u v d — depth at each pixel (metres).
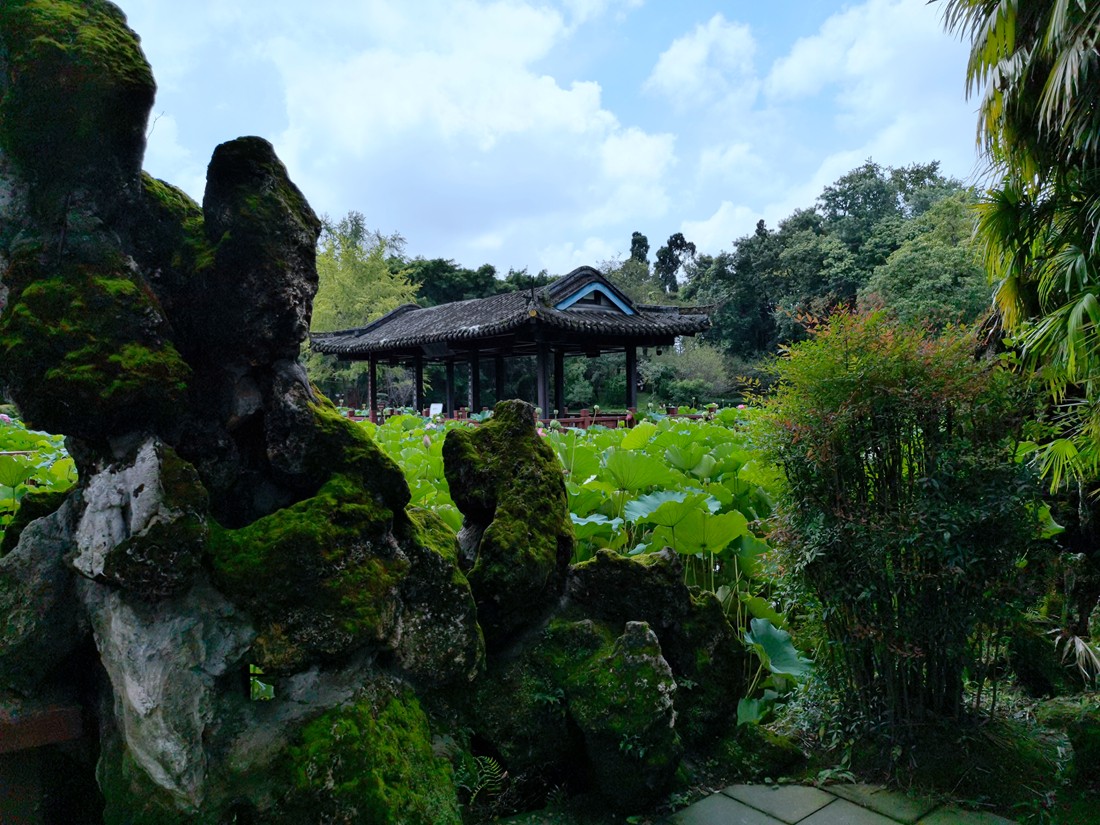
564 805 2.47
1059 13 3.47
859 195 33.69
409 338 17.06
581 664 2.57
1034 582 2.88
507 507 2.69
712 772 2.75
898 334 2.75
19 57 1.74
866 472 2.80
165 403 1.82
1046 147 4.12
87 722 2.02
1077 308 3.25
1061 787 2.66
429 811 1.98
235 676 1.88
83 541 1.79
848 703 2.91
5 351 1.70
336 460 2.11
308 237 2.07
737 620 3.84
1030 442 3.15
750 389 3.25
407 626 2.24
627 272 38.25
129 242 1.95
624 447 5.68
